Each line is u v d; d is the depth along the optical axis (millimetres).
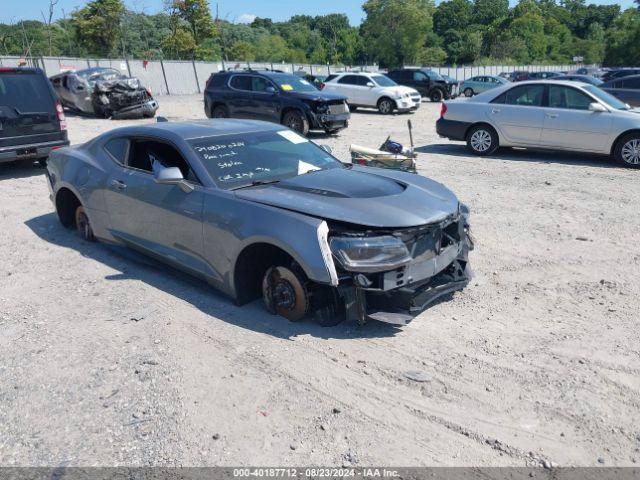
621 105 11383
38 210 8125
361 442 3080
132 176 5402
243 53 61906
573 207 7992
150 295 5027
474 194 8789
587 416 3275
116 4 44875
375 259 3922
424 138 15562
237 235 4332
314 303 4363
